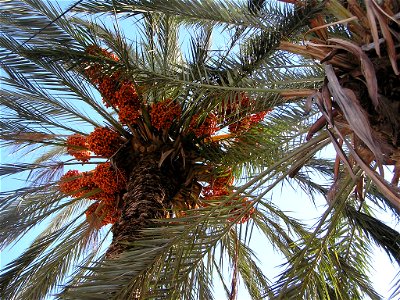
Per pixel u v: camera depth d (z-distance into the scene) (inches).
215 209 208.5
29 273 259.8
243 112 254.4
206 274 197.0
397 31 158.6
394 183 185.8
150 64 256.7
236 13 227.9
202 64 225.3
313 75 249.9
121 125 274.7
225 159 257.1
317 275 215.3
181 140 257.6
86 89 263.0
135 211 229.0
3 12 237.9
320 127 183.5
